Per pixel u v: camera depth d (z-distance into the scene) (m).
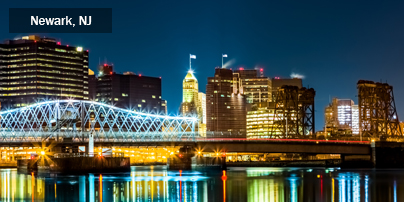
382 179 198.50
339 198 145.12
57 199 144.75
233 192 155.25
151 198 143.88
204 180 192.00
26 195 153.12
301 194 151.88
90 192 156.38
